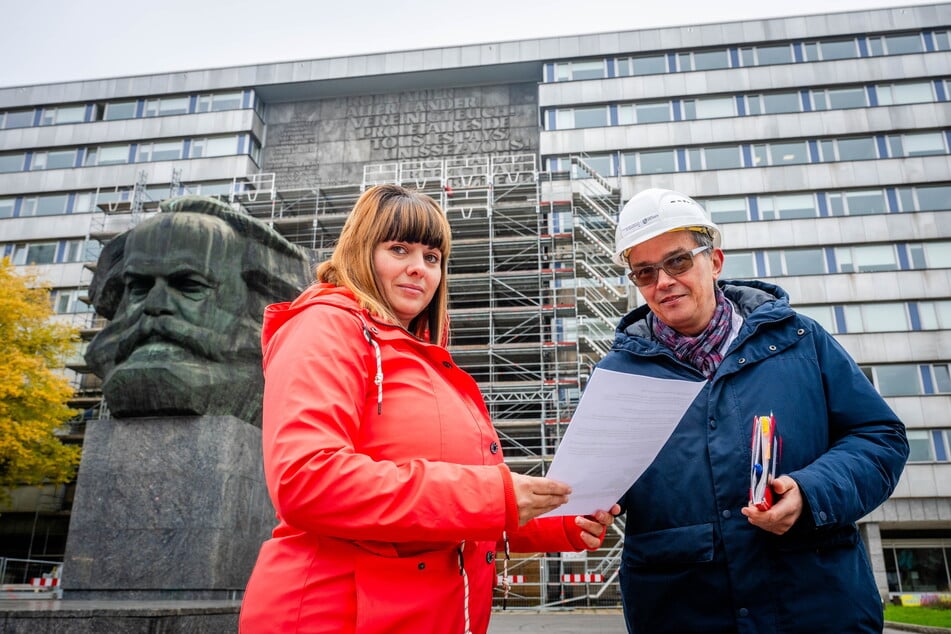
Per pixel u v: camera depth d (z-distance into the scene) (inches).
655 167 1153.4
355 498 53.6
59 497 1074.1
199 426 232.8
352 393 59.9
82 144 1323.8
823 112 1162.6
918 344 1029.8
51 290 1237.1
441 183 1031.6
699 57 1217.4
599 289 954.1
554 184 1080.2
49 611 140.6
